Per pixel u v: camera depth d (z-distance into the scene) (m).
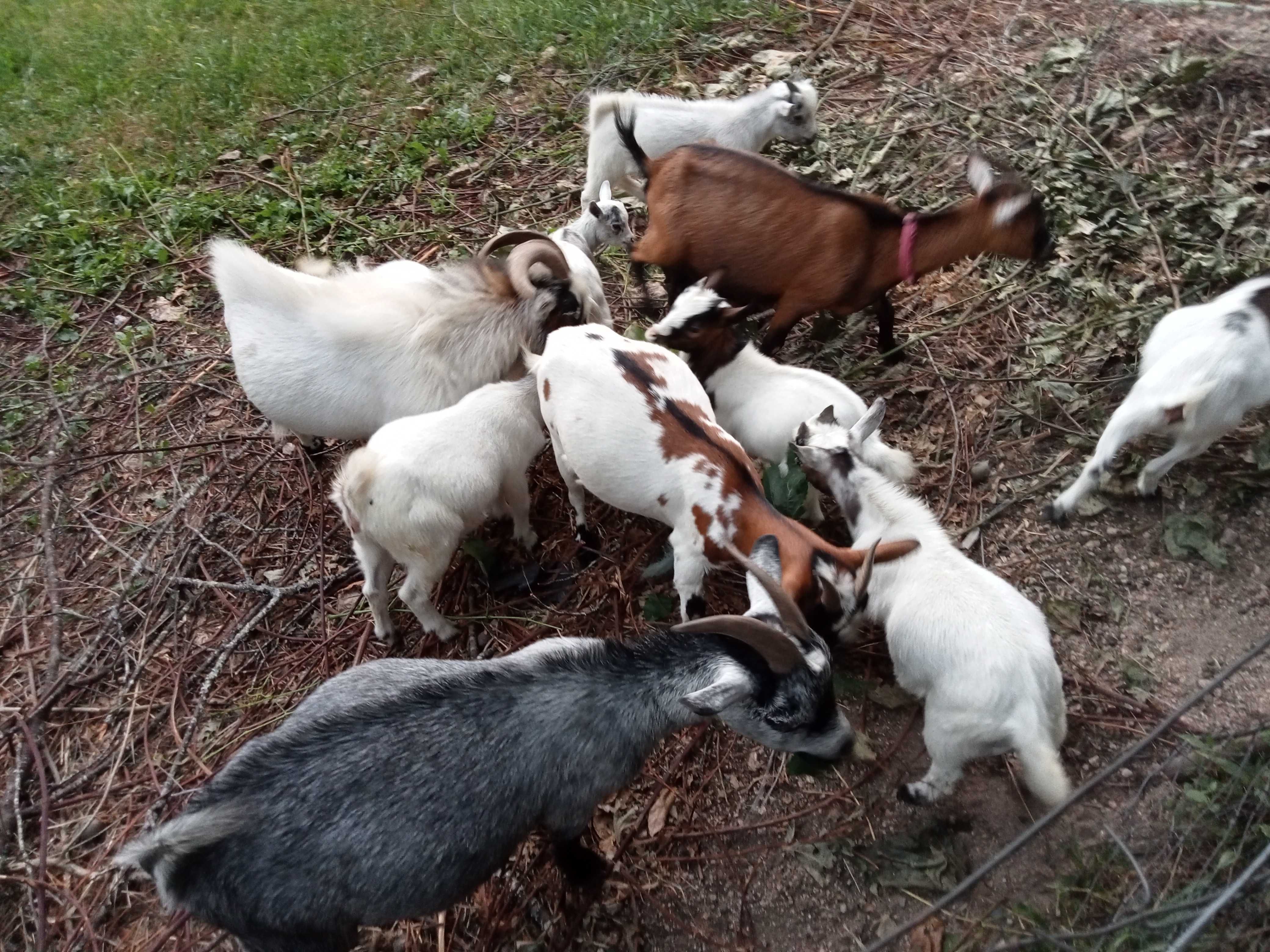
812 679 1.21
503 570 1.79
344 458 1.77
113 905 1.44
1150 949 1.15
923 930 1.32
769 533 1.44
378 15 3.47
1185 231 2.07
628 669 1.27
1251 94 2.35
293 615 1.79
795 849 1.43
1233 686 1.49
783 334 2.00
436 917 1.40
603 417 1.54
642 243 2.05
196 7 3.78
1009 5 2.92
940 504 1.79
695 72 2.95
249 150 2.92
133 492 2.03
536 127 2.85
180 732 1.63
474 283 1.78
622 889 1.42
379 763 1.17
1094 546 1.69
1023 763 1.26
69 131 3.10
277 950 1.19
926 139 2.51
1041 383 1.90
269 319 1.77
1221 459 1.73
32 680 1.72
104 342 2.38
